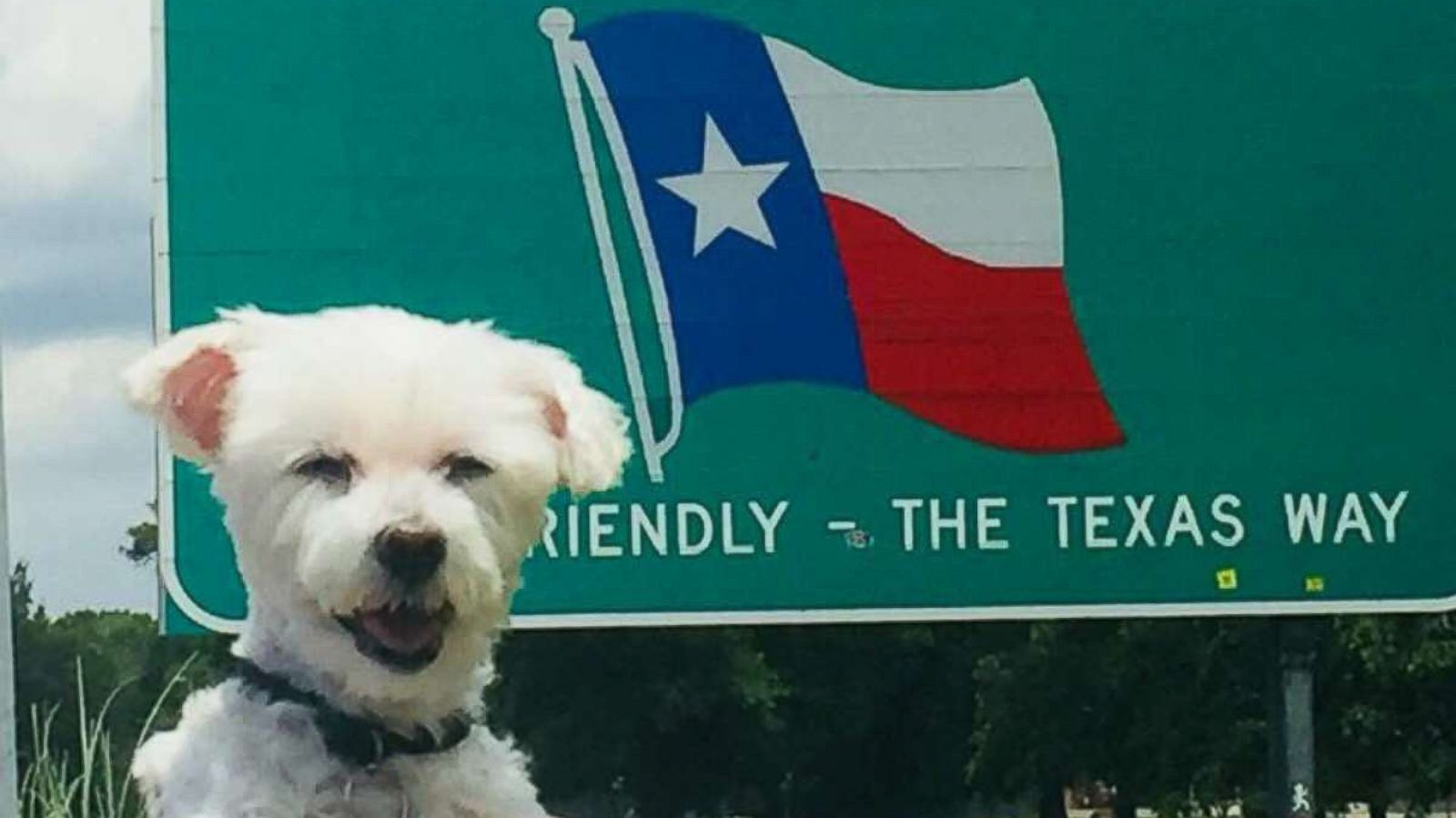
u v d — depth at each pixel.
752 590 11.06
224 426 5.24
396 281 11.16
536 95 11.29
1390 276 11.50
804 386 11.23
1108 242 11.47
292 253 11.09
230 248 11.05
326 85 11.16
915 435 11.27
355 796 5.08
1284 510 11.30
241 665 5.18
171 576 10.34
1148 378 11.38
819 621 11.08
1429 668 17.58
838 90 11.41
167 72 11.06
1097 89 11.52
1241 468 11.35
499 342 5.44
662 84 11.34
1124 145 11.50
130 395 5.26
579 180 11.28
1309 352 11.44
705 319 11.26
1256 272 11.48
